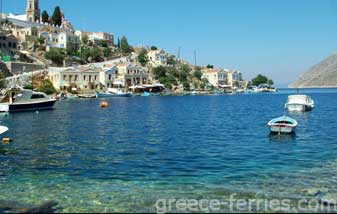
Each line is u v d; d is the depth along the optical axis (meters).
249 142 37.22
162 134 43.28
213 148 33.62
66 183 22.05
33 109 82.00
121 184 21.83
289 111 81.38
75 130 47.38
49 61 186.75
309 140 38.56
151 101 128.25
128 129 48.34
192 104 110.06
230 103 115.94
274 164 26.98
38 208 17.88
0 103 75.94
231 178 23.06
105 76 176.88
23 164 27.14
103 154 30.83
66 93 151.12
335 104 106.50
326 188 20.72
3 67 149.25
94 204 18.44
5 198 19.33
